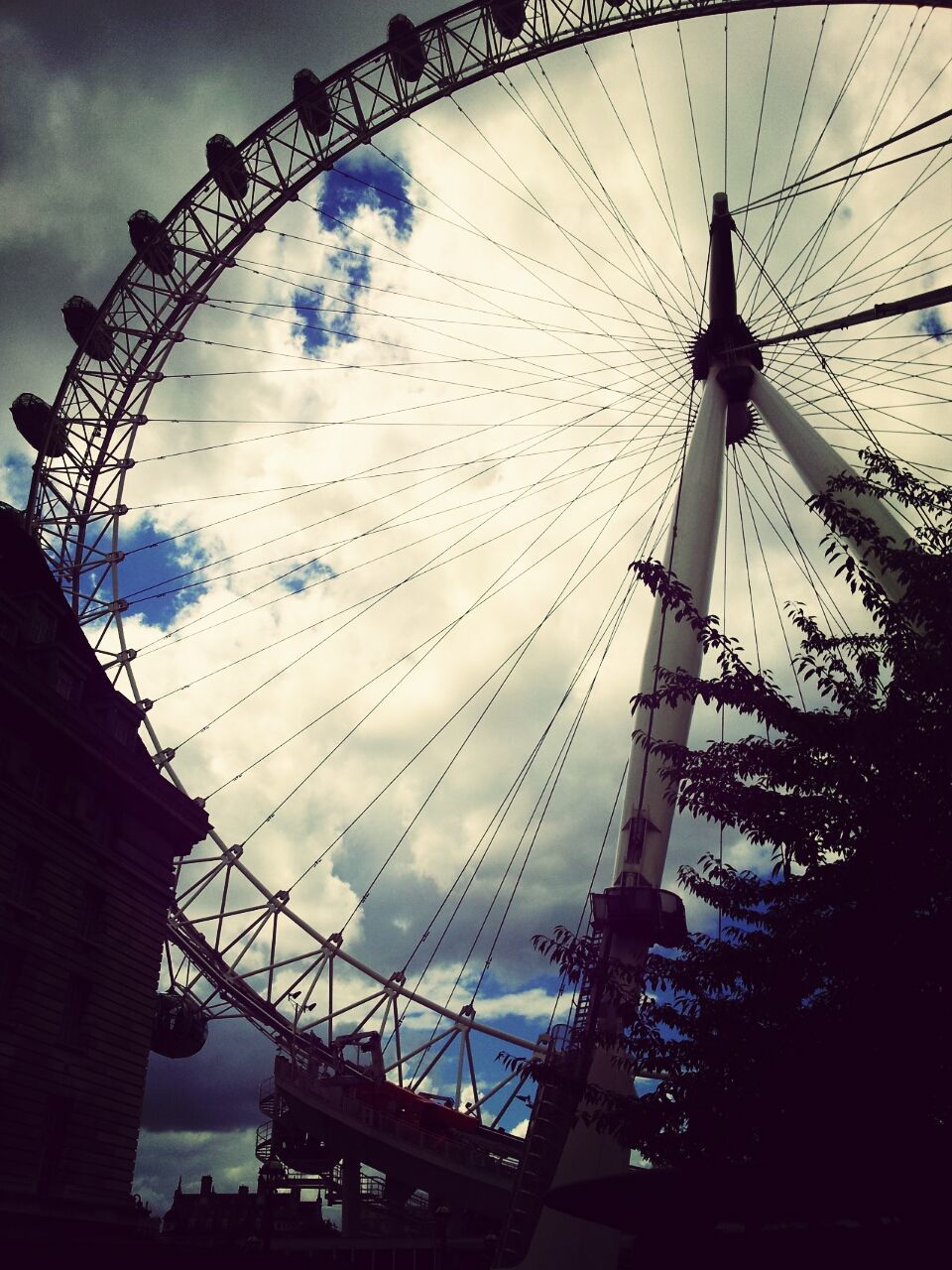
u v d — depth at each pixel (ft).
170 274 209.77
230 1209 258.16
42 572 142.92
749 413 181.16
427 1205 248.52
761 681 67.62
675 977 71.51
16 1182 108.47
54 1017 117.60
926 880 55.88
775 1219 70.59
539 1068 74.43
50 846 120.37
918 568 66.59
